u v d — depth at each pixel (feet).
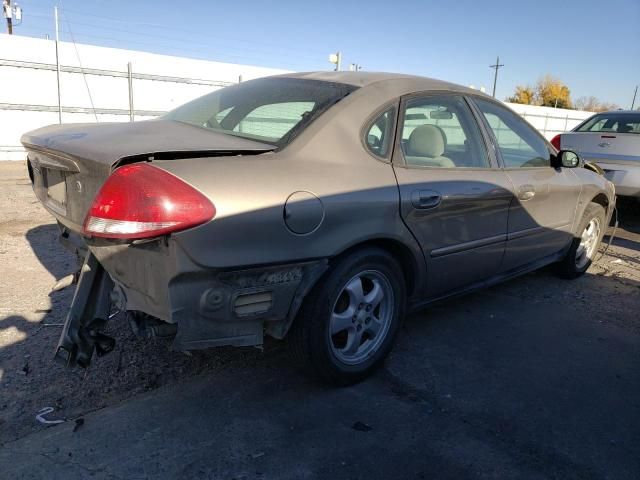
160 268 6.98
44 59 47.93
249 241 7.32
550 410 9.06
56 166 8.62
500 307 13.65
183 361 9.98
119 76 52.54
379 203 8.85
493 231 11.60
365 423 8.40
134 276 7.36
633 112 25.36
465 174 10.78
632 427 8.70
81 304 7.80
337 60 56.03
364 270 9.09
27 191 27.27
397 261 9.70
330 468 7.34
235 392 9.07
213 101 10.91
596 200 16.26
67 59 49.19
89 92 51.06
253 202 7.34
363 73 10.84
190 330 7.31
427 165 10.14
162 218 6.68
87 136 8.61
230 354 10.36
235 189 7.29
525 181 12.32
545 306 13.88
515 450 7.95
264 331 8.39
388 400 9.09
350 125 9.08
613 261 18.60
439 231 10.16
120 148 7.52
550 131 96.43
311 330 8.55
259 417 8.40
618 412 9.11
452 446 7.95
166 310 7.07
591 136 24.13
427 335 11.75
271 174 7.77
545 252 14.08
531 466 7.62
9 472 6.88
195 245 6.88
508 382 9.92
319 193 8.08
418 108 10.33
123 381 9.20
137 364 9.77
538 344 11.59
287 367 10.00
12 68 46.42
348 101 9.35
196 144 7.98
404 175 9.50
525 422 8.67
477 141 11.51
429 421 8.55
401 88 10.19
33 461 7.11
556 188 13.47
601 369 10.62
